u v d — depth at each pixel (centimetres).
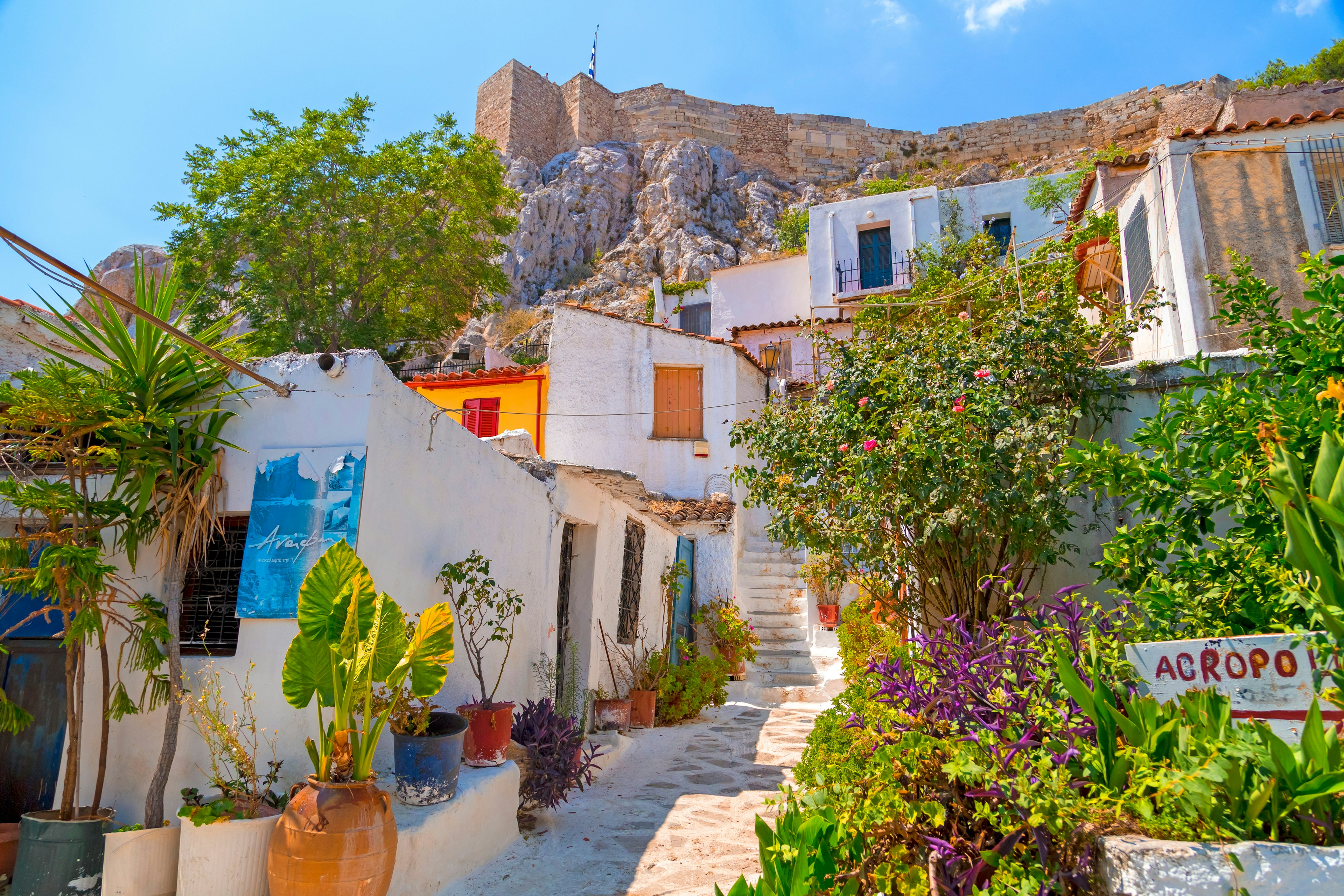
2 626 604
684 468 1669
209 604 570
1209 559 389
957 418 588
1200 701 280
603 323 1755
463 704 675
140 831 464
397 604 550
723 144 5250
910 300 1346
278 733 517
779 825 329
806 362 2055
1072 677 292
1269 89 1231
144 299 550
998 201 2258
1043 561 583
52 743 577
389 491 588
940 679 338
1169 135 909
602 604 1031
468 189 2620
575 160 4850
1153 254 935
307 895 407
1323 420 355
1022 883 258
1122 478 446
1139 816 263
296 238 2406
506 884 530
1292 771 245
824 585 761
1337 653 268
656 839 621
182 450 544
